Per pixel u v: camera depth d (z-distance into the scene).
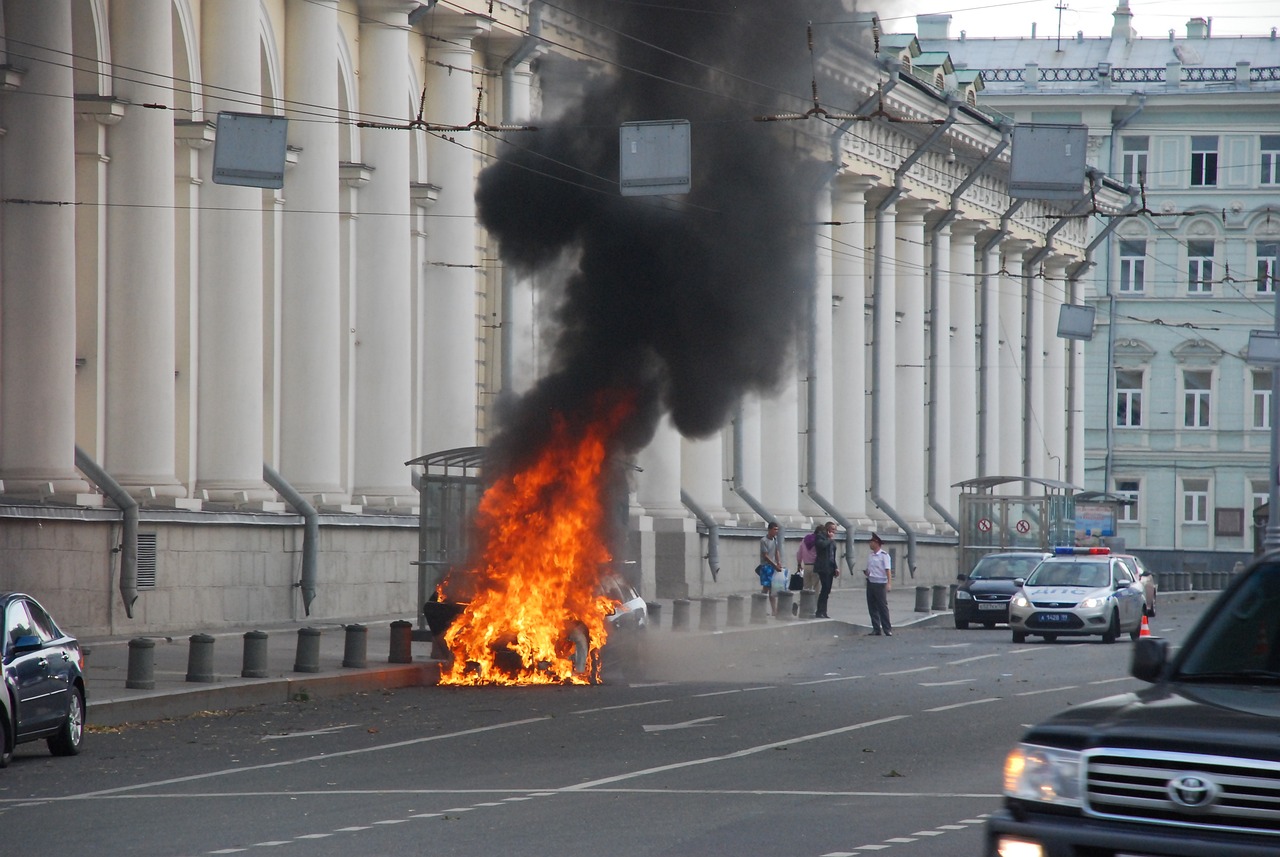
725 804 21.44
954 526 103.50
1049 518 82.44
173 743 28.72
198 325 53.25
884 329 95.75
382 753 27.03
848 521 89.06
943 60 95.81
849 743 28.33
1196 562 125.06
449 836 19.00
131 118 49.44
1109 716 12.66
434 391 64.88
